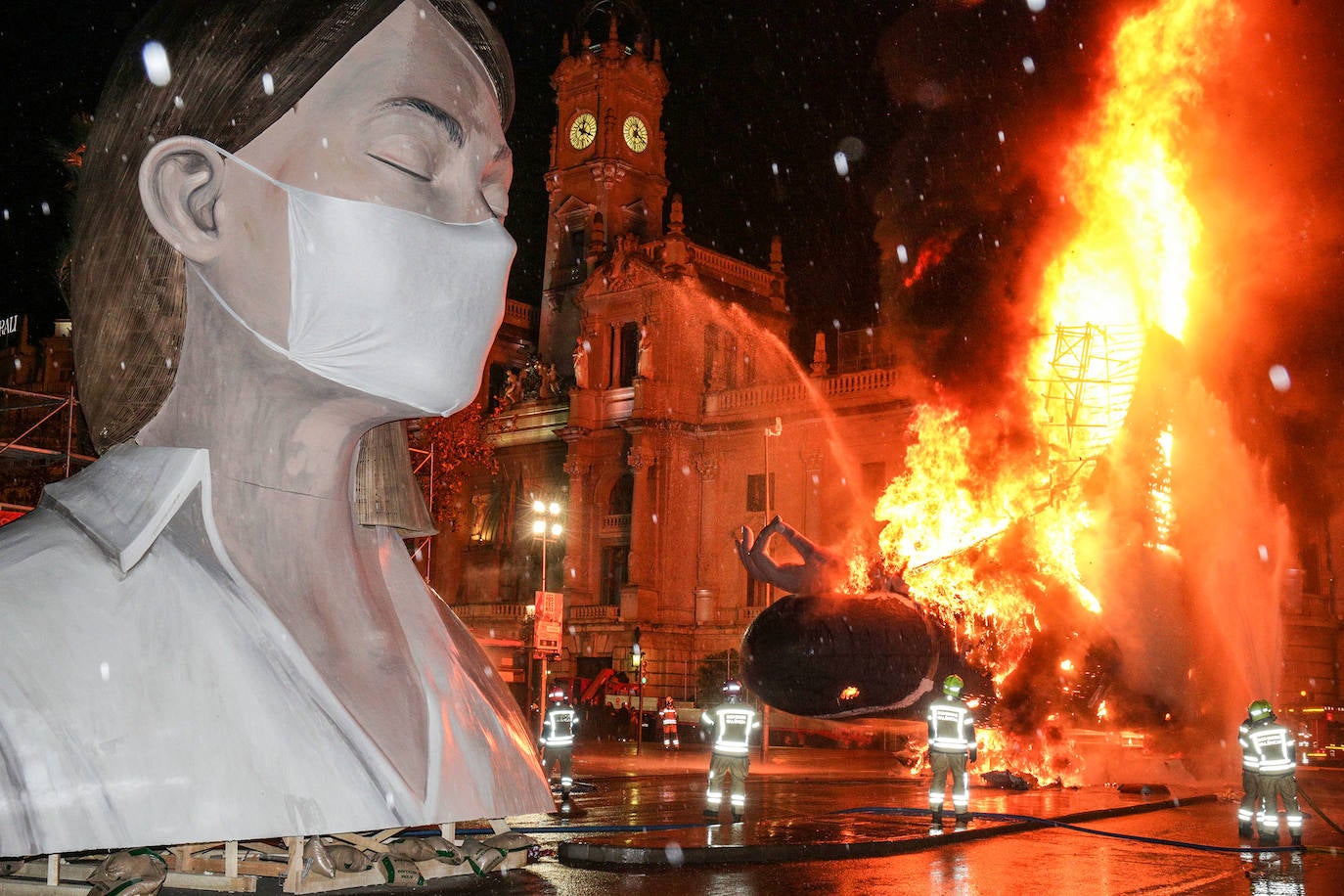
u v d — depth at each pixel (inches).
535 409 2701.8
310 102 220.5
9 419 1254.9
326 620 234.4
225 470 226.8
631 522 2425.0
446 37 238.7
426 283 222.1
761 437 2335.1
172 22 224.2
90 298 228.5
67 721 196.1
